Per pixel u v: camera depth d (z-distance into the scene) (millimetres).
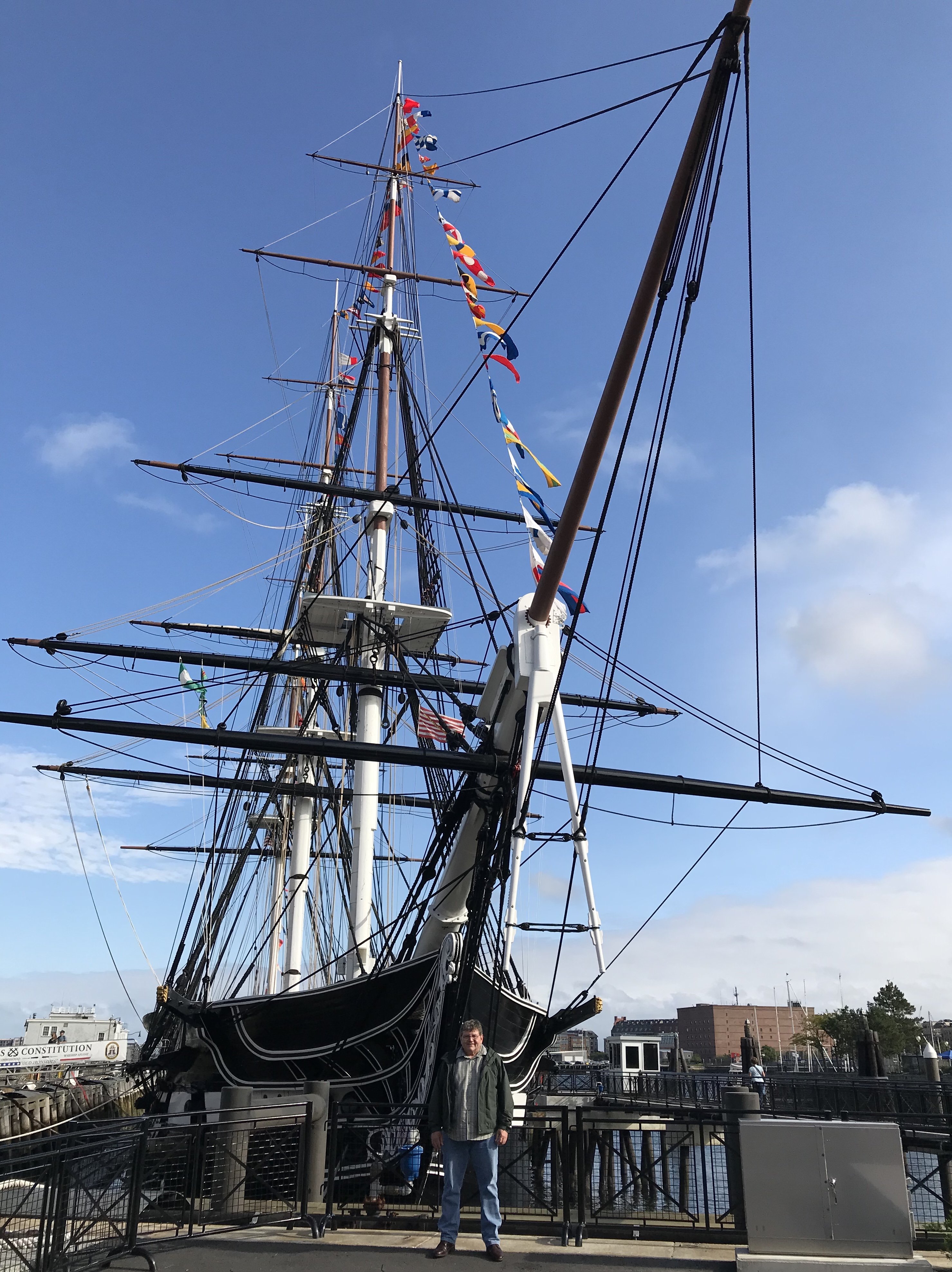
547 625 14023
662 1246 10000
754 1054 38094
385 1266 8992
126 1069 24219
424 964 17219
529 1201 13461
